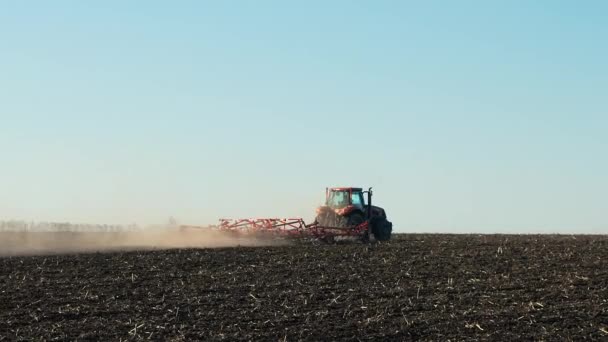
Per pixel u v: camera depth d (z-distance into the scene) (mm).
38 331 21859
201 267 32375
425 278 30438
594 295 27312
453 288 28359
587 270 32250
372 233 46188
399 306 25438
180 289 27641
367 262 34250
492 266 33312
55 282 28484
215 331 22188
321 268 32469
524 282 29594
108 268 31625
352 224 44594
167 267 32156
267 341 21297
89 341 21031
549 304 25906
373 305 25516
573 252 37812
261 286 28344
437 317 24047
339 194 45844
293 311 24531
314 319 23656
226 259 34594
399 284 29109
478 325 23031
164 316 23703
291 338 21656
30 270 30781
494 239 48656
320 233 43188
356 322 23359
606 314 24625
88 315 23797
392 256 36219
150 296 26438
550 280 30016
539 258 35719
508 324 23359
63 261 33188
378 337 21953
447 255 36750
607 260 35031
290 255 36188
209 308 24828
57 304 25062
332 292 27453
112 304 25219
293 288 28094
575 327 23172
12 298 25656
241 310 24609
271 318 23656
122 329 22234
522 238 50375
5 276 29453
